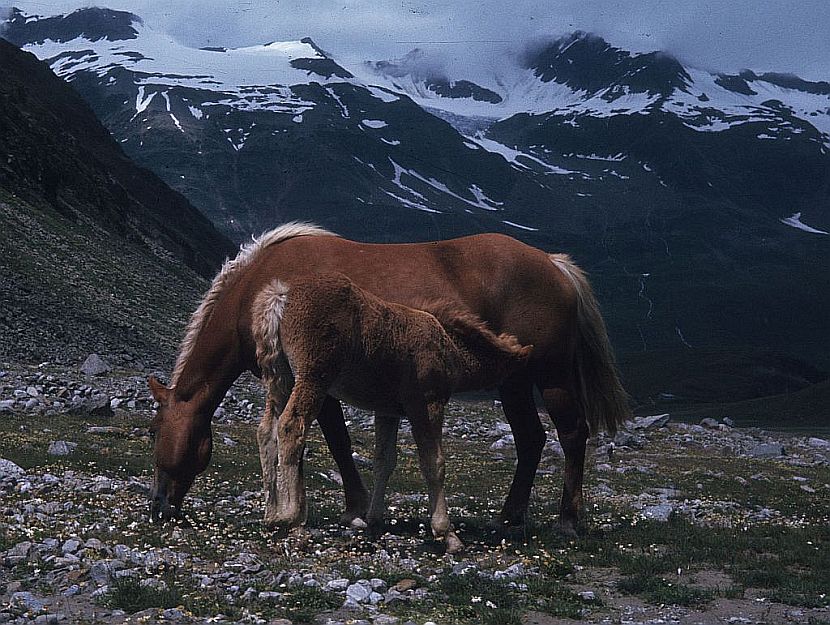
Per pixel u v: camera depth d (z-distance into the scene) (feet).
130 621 23.91
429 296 37.17
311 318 31.91
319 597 26.61
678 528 41.14
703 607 28.37
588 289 41.22
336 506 43.09
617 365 41.65
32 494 39.68
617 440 92.38
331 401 37.19
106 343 135.54
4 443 52.95
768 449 102.12
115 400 79.10
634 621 26.61
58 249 184.03
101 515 36.45
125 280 189.06
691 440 106.63
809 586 30.71
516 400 40.04
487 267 38.63
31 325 128.88
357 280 36.76
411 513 42.37
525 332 38.86
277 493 33.50
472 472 63.72
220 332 36.40
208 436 36.86
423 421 33.83
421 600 27.14
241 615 24.66
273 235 38.09
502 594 27.96
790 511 53.16
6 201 195.21
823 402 390.83
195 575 28.09
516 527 38.86
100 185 256.93
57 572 27.63
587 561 33.83
